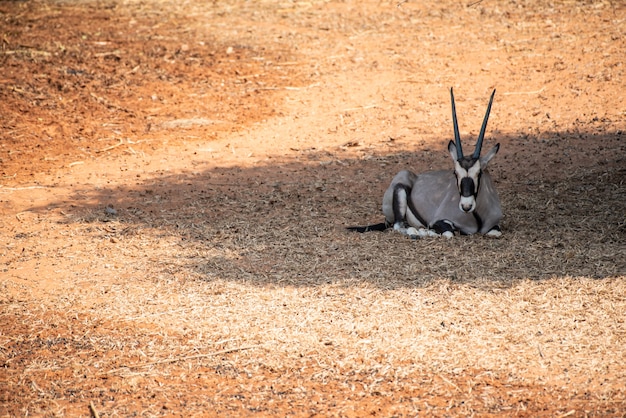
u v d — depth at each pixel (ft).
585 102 126.72
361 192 98.78
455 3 182.80
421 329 60.95
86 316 66.64
